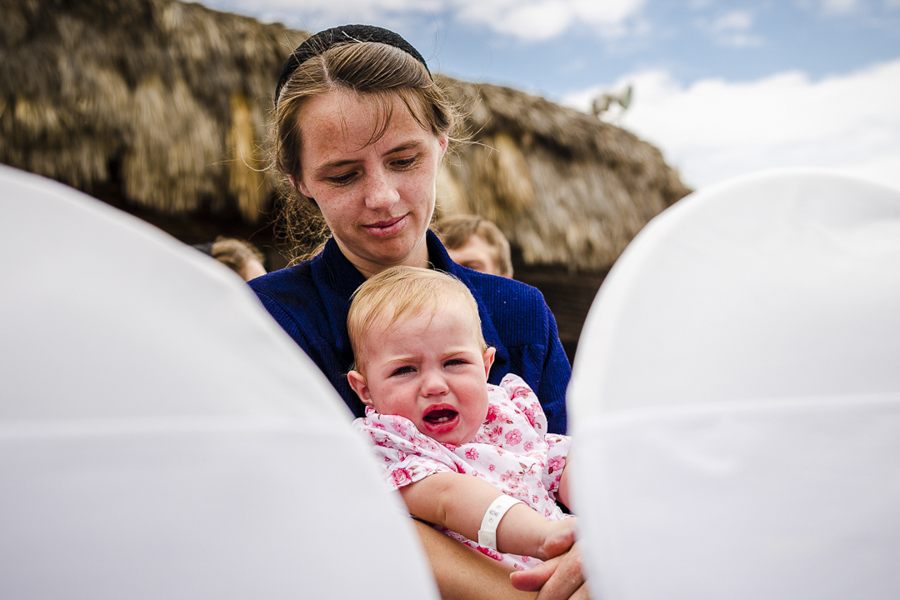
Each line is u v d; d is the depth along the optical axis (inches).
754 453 14.7
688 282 16.0
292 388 13.2
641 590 13.8
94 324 12.3
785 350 15.9
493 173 176.1
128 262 12.7
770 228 17.1
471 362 39.7
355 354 41.2
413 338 38.9
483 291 47.8
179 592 11.9
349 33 41.2
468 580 29.1
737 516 14.3
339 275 44.6
